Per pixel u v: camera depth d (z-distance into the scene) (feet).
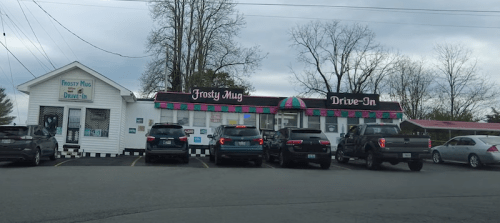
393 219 23.93
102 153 70.85
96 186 34.22
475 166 60.34
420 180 42.45
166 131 57.31
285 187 35.81
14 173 43.39
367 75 138.92
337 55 139.54
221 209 25.76
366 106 82.28
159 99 77.10
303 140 54.95
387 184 39.04
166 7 113.80
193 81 115.44
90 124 71.46
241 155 54.44
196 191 32.65
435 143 91.35
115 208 25.40
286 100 77.82
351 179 42.78
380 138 53.36
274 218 23.50
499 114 153.38
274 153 61.46
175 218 23.03
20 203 26.50
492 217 24.84
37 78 69.77
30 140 50.96
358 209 26.63
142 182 37.27
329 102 81.56
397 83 152.97
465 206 28.27
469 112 138.10
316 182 39.73
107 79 70.69
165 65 103.24
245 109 78.69
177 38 114.62
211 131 77.92
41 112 70.95
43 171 45.50
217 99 78.18
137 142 75.82
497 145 58.49
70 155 69.41
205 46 118.52
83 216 23.12
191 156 76.48
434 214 25.49
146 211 24.73
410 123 88.02
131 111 76.69
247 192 32.63
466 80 140.87
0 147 49.62
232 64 123.03
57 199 28.02
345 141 65.72
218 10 117.70
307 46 139.33
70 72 71.67
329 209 26.43
